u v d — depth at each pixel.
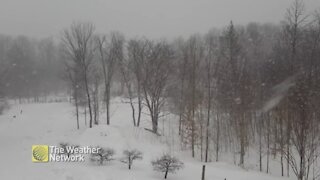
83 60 44.28
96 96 48.66
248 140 37.50
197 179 24.53
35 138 41.38
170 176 24.70
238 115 38.34
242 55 52.03
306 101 30.02
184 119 40.84
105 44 54.06
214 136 39.38
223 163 32.72
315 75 36.94
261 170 31.84
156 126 40.31
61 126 52.22
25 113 66.69
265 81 41.47
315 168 29.77
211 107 42.25
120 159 27.73
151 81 42.06
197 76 46.22
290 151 30.80
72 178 22.27
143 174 24.22
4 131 50.00
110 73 48.25
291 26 41.47
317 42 42.28
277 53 48.75
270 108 37.44
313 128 30.91
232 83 41.22
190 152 35.97
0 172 24.30
